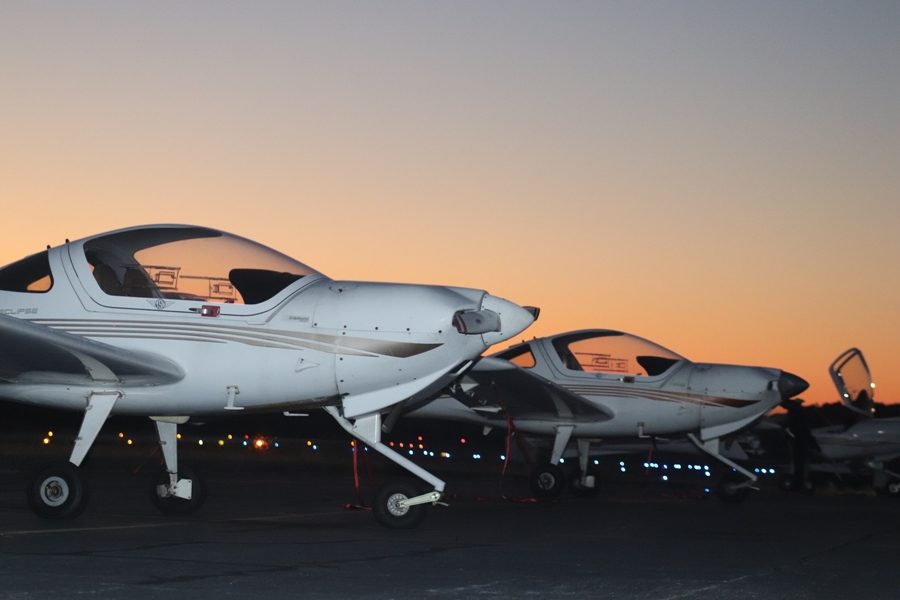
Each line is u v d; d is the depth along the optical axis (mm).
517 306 8414
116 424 27641
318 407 8625
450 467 21109
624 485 18391
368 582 5168
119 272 8633
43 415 25219
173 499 9109
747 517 10336
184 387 8414
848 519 10227
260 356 8312
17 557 5871
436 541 7277
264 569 5570
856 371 17188
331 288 8477
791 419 17766
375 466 21250
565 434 13977
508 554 6500
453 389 12938
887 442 17359
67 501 8219
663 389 13930
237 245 8766
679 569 5879
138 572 5344
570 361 14242
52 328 8539
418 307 8195
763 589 5148
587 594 4887
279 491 12977
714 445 14031
